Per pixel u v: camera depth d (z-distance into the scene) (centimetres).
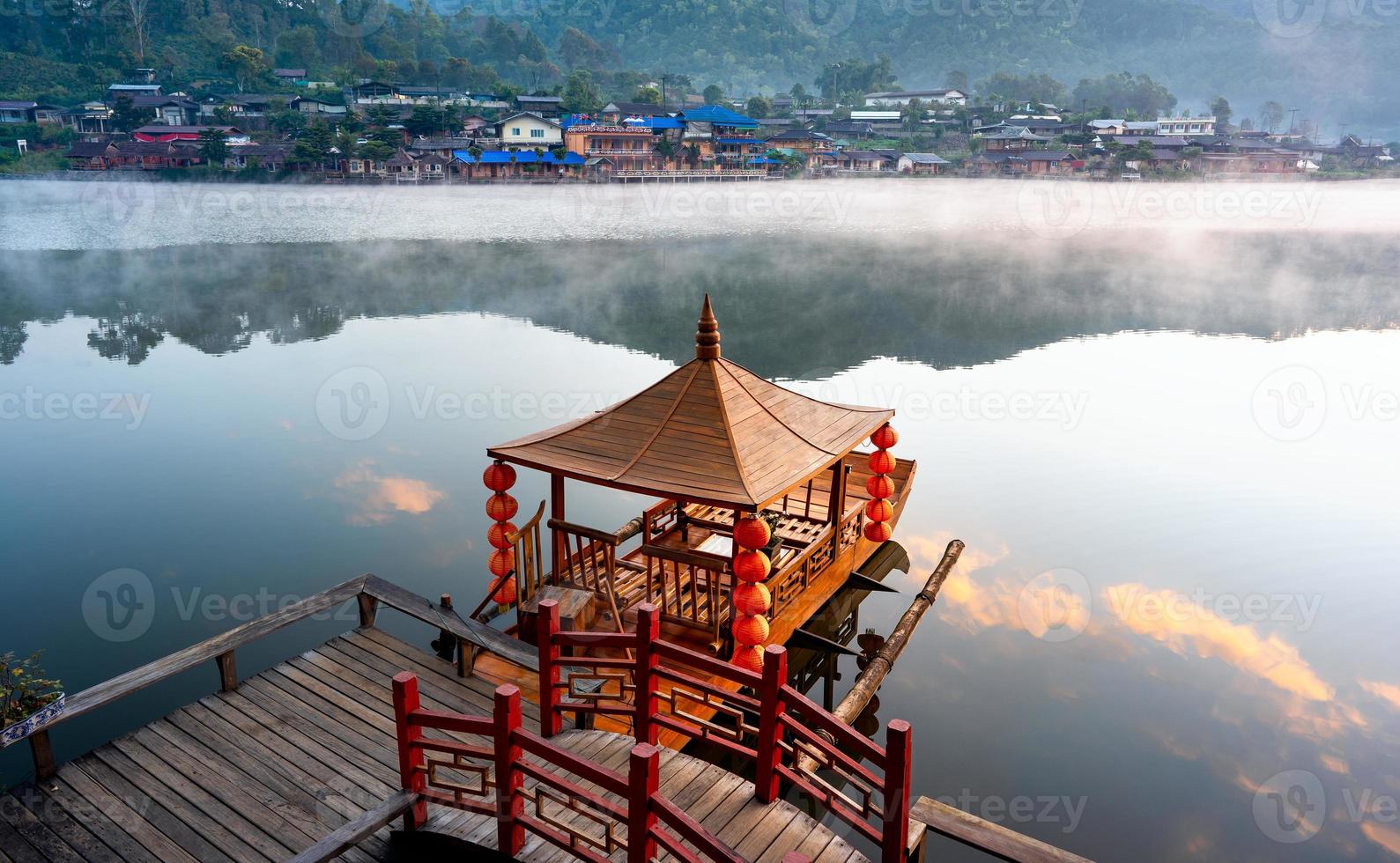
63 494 1886
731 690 996
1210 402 2877
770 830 632
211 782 750
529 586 1136
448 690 913
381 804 650
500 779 609
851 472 1738
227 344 3531
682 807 659
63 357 3250
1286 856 888
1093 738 1095
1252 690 1212
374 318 4066
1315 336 3997
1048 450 2331
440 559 1569
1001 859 766
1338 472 2167
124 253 4956
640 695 704
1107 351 3672
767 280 5066
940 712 1146
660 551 1055
